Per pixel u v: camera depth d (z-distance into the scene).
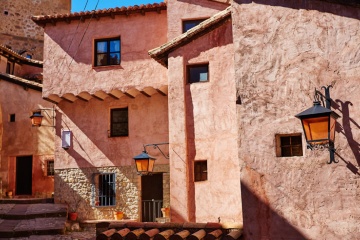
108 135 17.27
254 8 7.15
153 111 16.97
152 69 15.84
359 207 6.06
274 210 6.45
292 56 6.78
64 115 17.84
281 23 6.95
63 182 17.38
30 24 29.92
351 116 6.25
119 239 6.88
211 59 12.46
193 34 12.48
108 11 16.36
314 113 5.66
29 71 24.19
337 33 6.58
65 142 17.52
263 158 6.66
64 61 16.80
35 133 20.20
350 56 6.44
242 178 6.70
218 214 11.56
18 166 20.61
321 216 6.21
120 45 16.41
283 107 6.70
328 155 6.35
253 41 7.05
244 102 6.92
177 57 12.85
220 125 12.01
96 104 17.59
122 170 16.91
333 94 6.40
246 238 6.50
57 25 17.16
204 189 11.91
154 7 16.08
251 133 6.79
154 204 16.14
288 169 6.51
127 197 16.67
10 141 20.50
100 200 16.98
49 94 16.69
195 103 12.48
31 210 16.16
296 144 6.73
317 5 6.77
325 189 6.27
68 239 13.53
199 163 12.32
